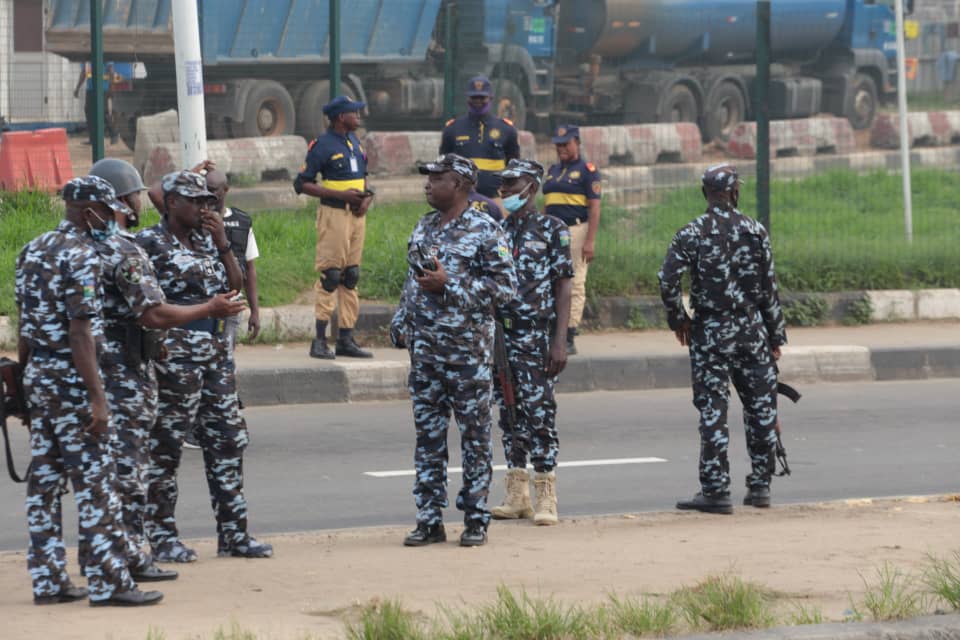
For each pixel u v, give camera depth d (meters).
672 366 41.06
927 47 76.75
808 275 49.31
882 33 75.69
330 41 54.94
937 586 17.89
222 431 21.30
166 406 20.42
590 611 16.72
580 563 20.77
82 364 17.44
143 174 51.19
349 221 38.41
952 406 38.28
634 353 41.28
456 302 21.52
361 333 42.12
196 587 19.23
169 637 16.03
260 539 23.34
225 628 16.48
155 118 51.53
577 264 40.22
